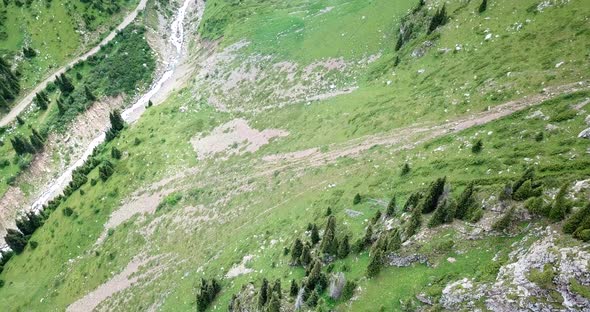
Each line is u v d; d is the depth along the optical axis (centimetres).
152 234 8512
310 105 9350
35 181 11950
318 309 4247
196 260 7300
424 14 8738
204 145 10062
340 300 4238
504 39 6750
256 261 6162
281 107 9831
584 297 2831
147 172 10044
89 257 8869
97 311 7650
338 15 11388
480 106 6050
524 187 3909
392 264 4188
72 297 8288
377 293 4025
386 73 8575
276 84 10588
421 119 6725
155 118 11762
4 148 12369
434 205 4500
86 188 10488
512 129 5194
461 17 7844
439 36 7938
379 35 9750
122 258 8394
